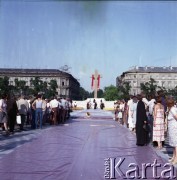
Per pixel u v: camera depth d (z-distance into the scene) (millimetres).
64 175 7195
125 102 21391
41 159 9008
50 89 58719
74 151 10398
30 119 19812
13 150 10477
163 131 11414
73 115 35125
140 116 12008
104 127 20031
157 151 10703
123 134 15992
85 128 19062
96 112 45750
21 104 16906
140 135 11969
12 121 15562
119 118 24453
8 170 7652
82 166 8125
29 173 7363
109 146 11672
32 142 12414
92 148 11117
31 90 53969
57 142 12500
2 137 13906
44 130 17344
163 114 11477
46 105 21406
